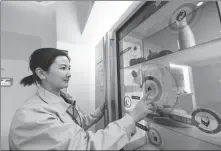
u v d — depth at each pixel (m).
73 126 0.49
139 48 0.82
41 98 0.62
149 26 0.73
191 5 0.51
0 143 1.21
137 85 0.84
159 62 0.68
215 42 0.44
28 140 0.43
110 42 1.06
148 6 0.73
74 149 0.41
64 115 0.62
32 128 0.45
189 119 0.54
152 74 0.72
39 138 0.43
